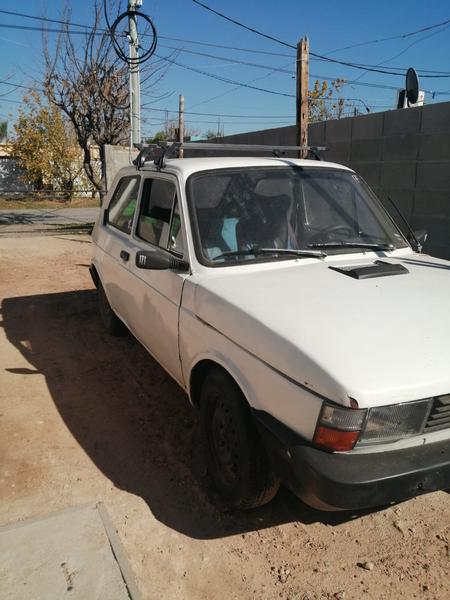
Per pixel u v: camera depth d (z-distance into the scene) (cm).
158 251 372
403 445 235
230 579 257
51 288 799
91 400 434
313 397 230
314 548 278
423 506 312
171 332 353
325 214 382
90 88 1392
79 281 845
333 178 405
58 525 282
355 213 397
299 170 396
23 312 675
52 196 2512
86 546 267
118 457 353
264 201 366
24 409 416
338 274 325
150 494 316
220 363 289
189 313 325
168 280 353
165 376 480
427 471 229
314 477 224
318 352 236
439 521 299
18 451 357
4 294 762
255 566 266
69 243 1236
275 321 261
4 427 388
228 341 286
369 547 279
